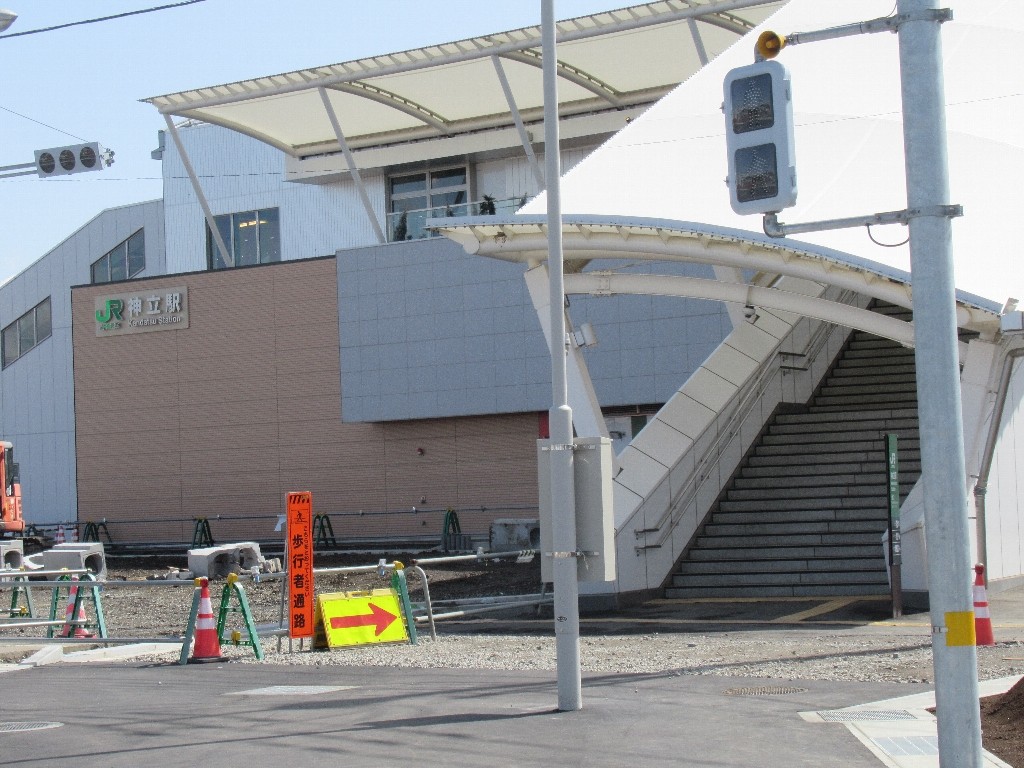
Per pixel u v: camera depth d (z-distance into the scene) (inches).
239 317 1531.7
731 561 856.3
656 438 863.7
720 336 1261.1
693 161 782.5
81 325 1624.0
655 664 531.2
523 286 1359.5
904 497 860.0
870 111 791.1
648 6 1229.1
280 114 1514.5
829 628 663.8
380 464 1448.1
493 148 1547.7
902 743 339.9
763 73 281.7
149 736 394.3
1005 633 609.3
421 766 331.6
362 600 645.9
